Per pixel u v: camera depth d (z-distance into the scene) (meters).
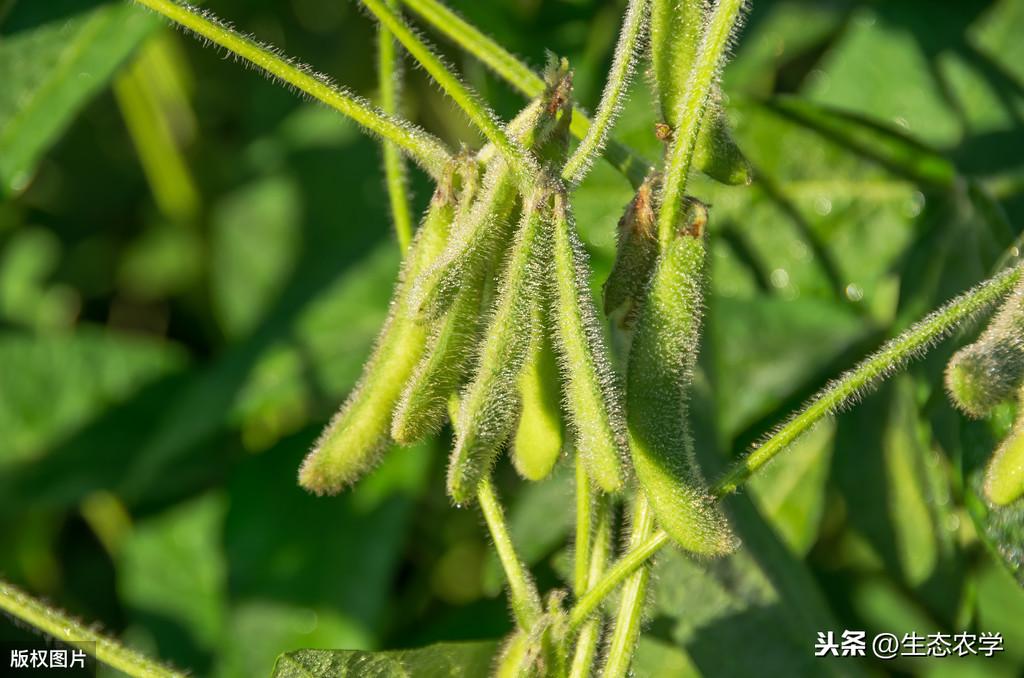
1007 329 0.50
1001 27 0.69
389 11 0.50
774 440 0.52
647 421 0.50
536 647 0.52
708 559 0.60
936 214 0.65
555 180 0.49
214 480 0.75
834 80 0.69
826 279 0.67
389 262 0.71
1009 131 0.67
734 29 0.51
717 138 0.52
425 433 0.50
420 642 0.67
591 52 0.68
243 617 0.68
